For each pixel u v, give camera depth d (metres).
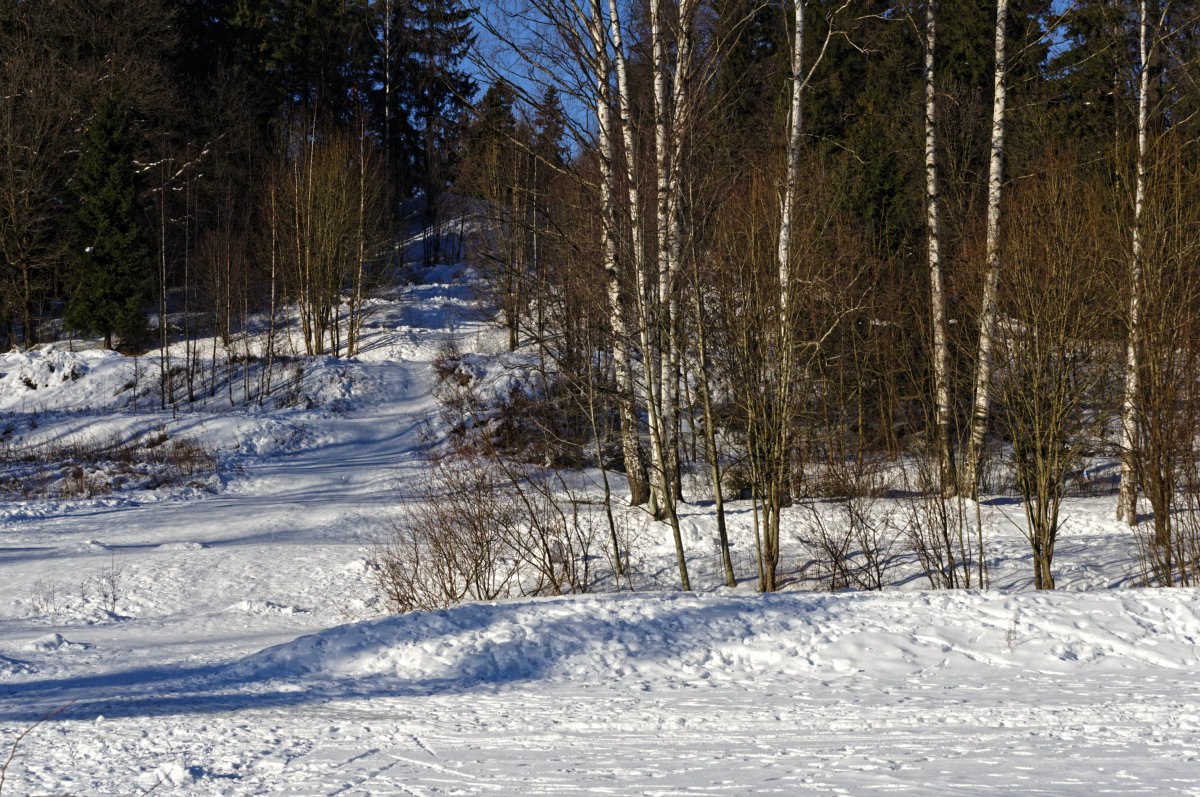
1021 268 15.72
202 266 49.69
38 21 51.19
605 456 25.03
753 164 17.95
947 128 34.75
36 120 47.88
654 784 5.50
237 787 5.83
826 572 16.67
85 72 51.31
